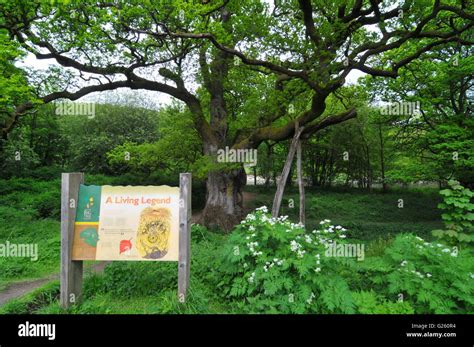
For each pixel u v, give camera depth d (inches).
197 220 633.0
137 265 230.2
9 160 814.5
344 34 450.6
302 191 434.6
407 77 632.4
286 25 508.1
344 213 747.4
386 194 922.7
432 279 167.0
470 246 205.2
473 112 615.5
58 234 430.6
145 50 472.7
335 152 986.7
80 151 951.0
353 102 632.4
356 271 192.7
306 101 553.6
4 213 501.7
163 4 362.6
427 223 639.8
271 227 192.5
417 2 428.1
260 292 180.4
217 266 219.1
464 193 194.1
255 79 567.5
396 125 695.7
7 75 406.3
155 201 196.9
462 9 422.6
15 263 304.5
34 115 895.7
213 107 631.8
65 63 500.4
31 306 201.0
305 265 169.9
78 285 200.2
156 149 588.4
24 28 443.8
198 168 557.0
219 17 596.1
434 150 605.9
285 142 956.6
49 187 744.3
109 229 195.0
